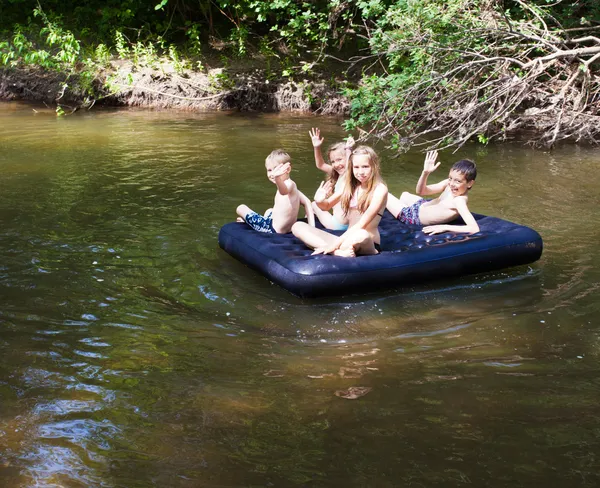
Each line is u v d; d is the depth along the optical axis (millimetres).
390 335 3828
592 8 10281
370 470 2615
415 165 8195
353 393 3189
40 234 5398
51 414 2986
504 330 3885
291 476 2582
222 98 12258
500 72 9133
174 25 13984
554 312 4117
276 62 13055
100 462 2662
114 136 9594
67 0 14586
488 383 3285
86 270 4691
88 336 3742
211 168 7684
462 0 8859
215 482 2547
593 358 3537
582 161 8305
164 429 2889
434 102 8984
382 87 9078
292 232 4805
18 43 12000
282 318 4035
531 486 2520
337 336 3811
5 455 2691
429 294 4422
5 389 3182
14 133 9703
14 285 4395
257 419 2967
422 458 2689
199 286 4477
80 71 12578
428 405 3084
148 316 4012
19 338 3693
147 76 12516
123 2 14039
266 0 12555
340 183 5094
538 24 9602
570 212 6125
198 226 5691
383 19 9445
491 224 5172
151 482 2547
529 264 4922
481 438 2826
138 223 5734
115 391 3188
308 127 10539
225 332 3834
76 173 7398
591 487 2514
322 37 12797
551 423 2938
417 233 5113
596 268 4812
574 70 9594
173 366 3434
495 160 8383
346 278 4320
